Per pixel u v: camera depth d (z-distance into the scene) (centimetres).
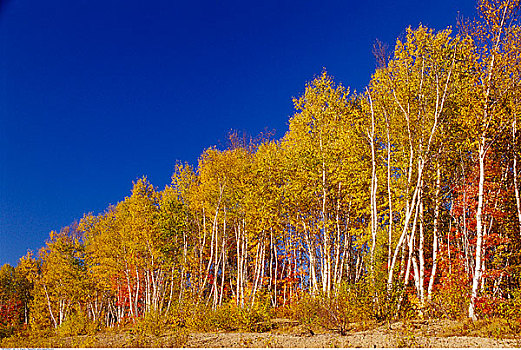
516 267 1569
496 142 1644
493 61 1387
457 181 1861
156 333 1553
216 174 2258
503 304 1177
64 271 3344
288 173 1803
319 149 1762
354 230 1772
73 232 3472
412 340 965
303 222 1783
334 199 1889
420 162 1561
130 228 2664
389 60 1673
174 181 2652
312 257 1755
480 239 1313
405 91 1623
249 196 1919
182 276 2517
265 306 1703
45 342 1700
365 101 1798
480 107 1402
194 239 2648
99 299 3778
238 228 2327
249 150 2291
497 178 1788
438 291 1636
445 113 1595
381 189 1794
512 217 1798
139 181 2602
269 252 2850
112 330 2184
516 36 1377
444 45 1592
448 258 1800
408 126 1563
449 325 1195
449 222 2128
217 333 1493
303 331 1370
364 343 986
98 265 3048
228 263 3048
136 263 2641
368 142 1736
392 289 1355
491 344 884
